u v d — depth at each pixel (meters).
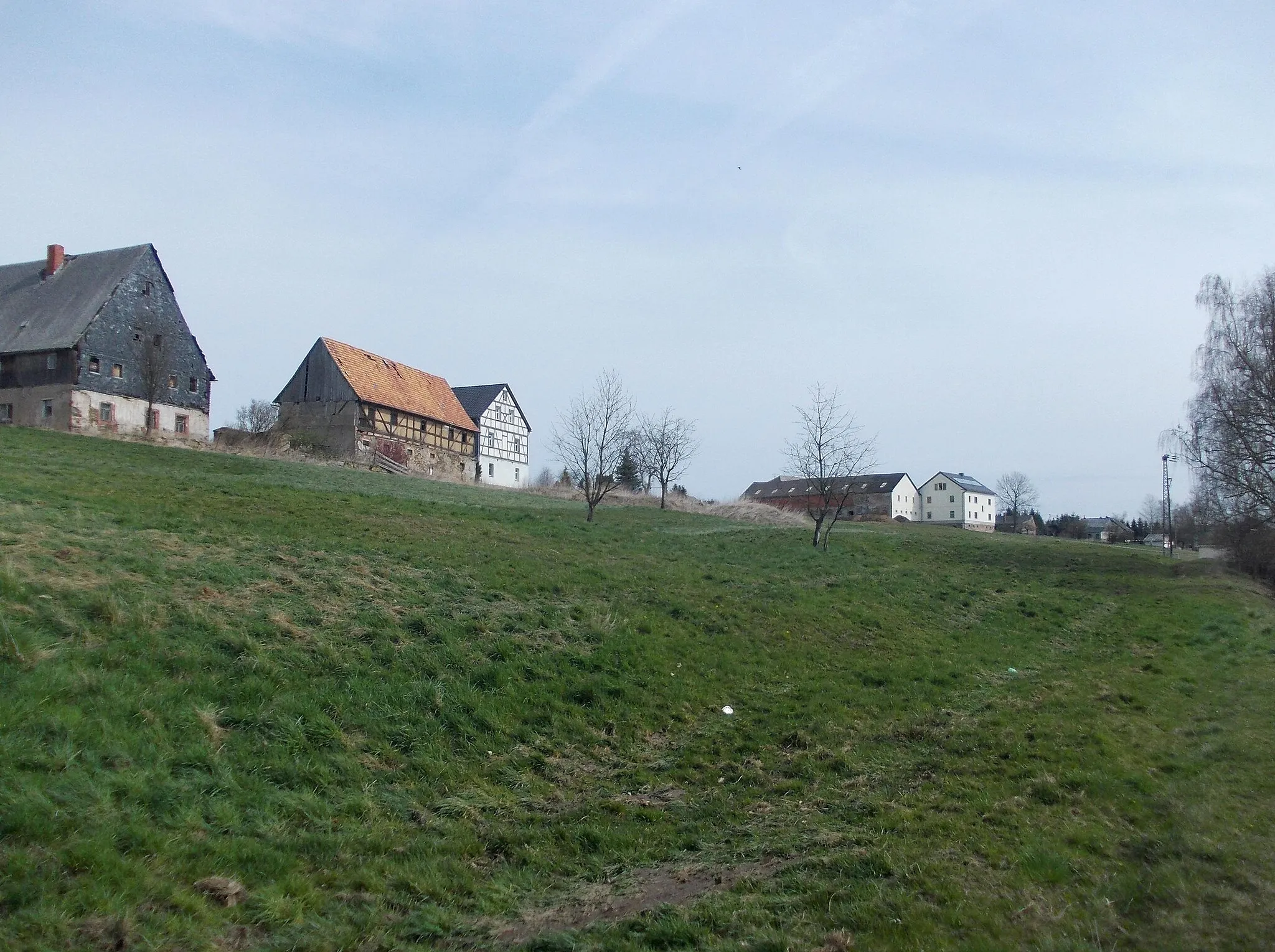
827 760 11.67
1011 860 8.01
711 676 14.88
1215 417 38.66
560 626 15.45
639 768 11.24
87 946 5.68
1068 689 15.42
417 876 7.82
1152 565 41.62
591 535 27.78
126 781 7.66
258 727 9.47
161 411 50.97
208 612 11.82
